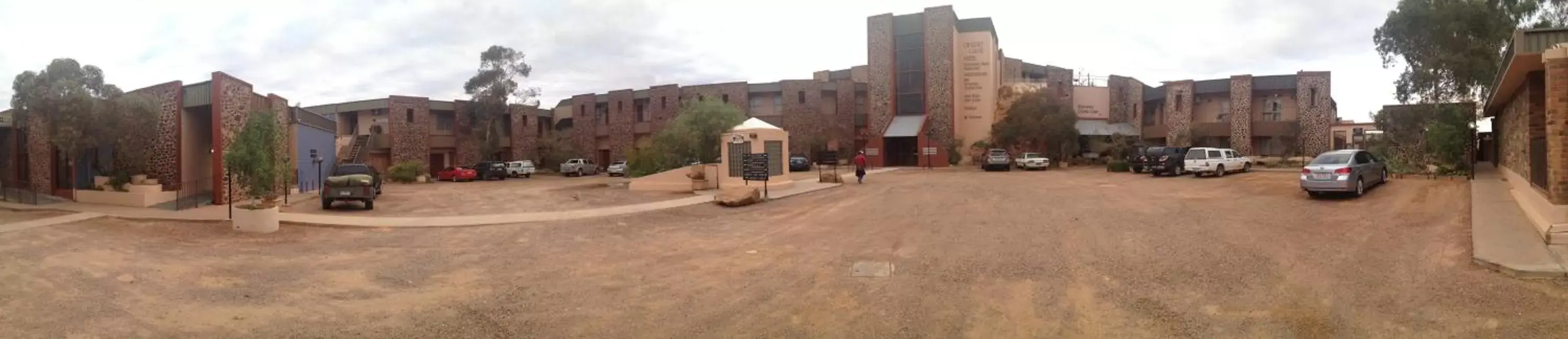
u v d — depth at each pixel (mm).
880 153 52875
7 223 15742
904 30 54344
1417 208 14750
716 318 7066
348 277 9477
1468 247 10047
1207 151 29875
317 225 15531
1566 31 12477
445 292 8461
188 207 19453
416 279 9328
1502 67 15984
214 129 20484
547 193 27859
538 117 63750
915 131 51531
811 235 13305
